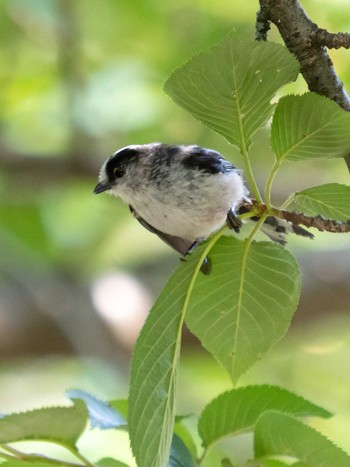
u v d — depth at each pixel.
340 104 5.11
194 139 14.04
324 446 4.91
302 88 11.80
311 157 5.15
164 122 14.11
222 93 4.92
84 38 14.08
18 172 14.51
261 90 4.92
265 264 5.41
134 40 14.06
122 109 14.13
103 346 13.98
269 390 5.39
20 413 5.05
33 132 14.88
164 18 13.63
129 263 15.33
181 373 14.04
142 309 14.26
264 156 13.88
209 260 5.41
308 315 13.70
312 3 12.01
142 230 15.44
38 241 15.31
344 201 5.21
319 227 5.09
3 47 14.26
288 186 13.95
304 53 5.07
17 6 13.79
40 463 5.21
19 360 14.13
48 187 14.88
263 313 5.53
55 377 14.62
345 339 14.52
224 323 5.58
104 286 14.79
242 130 5.13
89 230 15.58
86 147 14.35
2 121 14.62
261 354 5.62
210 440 5.48
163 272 15.13
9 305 14.18
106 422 5.29
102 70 14.13
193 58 4.72
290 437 4.98
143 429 5.05
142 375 5.10
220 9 13.12
